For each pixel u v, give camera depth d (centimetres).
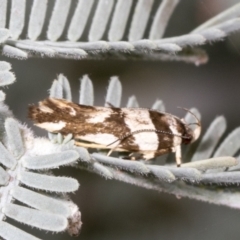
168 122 7
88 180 9
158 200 10
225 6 8
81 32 7
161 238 9
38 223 6
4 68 6
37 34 6
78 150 6
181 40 7
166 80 10
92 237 9
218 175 6
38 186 6
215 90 10
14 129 6
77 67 9
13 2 6
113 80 7
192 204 10
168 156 7
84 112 6
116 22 7
